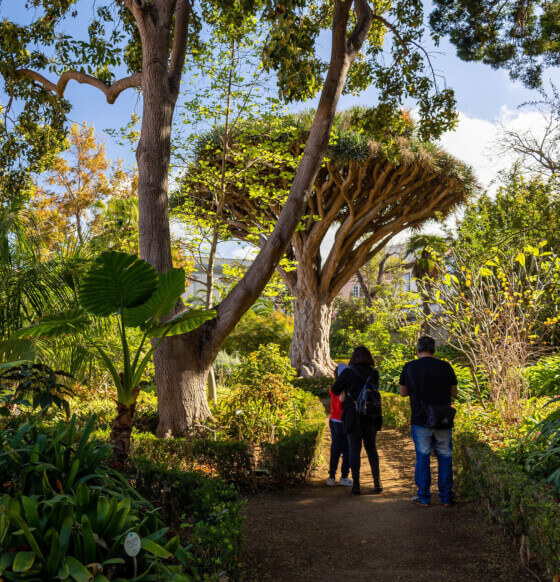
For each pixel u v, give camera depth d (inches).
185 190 484.7
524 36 434.0
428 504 193.3
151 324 181.6
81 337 253.4
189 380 295.6
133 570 102.0
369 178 720.3
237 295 306.0
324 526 174.2
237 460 215.2
